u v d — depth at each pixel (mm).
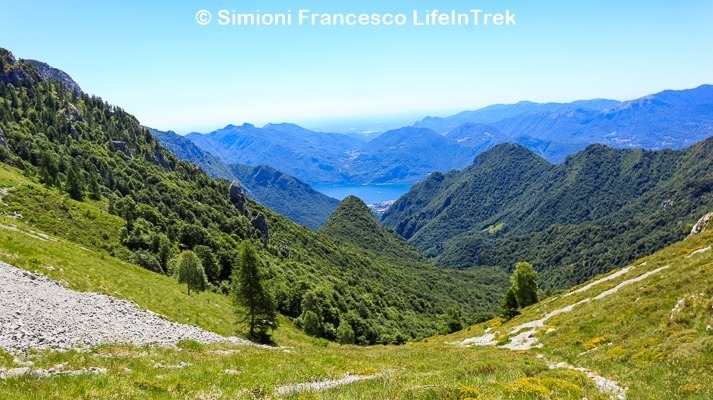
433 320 184500
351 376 24000
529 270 78812
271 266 148125
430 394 14445
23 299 26984
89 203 135750
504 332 52125
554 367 25391
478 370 22859
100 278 40719
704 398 15734
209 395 15781
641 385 19031
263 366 24484
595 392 17266
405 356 38750
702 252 42250
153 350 25969
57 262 38656
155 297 44344
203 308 52000
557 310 50969
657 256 52156
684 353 21750
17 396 12766
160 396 14859
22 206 101062
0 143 145500
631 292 38906
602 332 33594
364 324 125250
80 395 13656
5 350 19125
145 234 125312
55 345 21859
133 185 182375
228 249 154750
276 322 52219
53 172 147250
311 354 36375
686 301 28219
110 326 28750
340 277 194875
